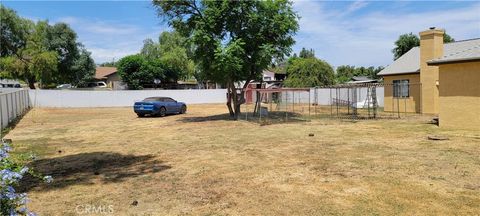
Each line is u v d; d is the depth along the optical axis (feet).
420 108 75.92
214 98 141.79
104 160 31.42
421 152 30.91
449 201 17.88
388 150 32.32
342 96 119.85
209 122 63.21
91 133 52.16
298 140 40.04
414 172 23.86
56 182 23.70
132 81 164.66
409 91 78.79
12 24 148.87
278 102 100.32
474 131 44.16
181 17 65.36
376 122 59.36
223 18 63.05
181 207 18.16
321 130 49.26
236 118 67.51
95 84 216.33
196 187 21.72
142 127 59.11
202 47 61.93
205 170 26.23
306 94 135.33
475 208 16.84
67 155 34.45
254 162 28.55
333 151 32.55
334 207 17.48
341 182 21.94
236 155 31.78
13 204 11.11
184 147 37.17
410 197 18.66
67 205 18.84
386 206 17.40
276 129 51.26
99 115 87.40
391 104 83.66
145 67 169.07
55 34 166.20
